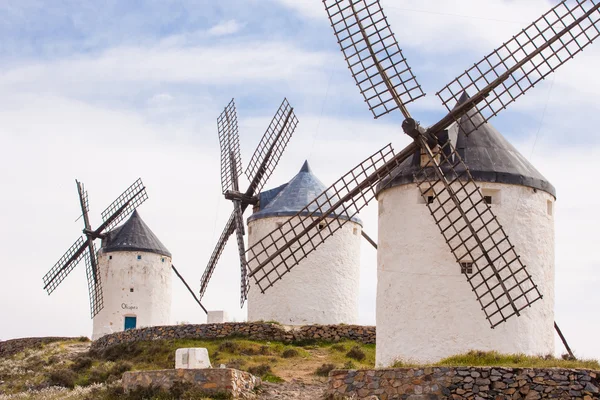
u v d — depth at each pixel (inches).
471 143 1146.0
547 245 1134.4
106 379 1314.0
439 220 1096.8
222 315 1609.3
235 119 1835.6
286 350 1414.9
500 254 1070.4
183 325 1562.5
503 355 1064.2
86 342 1916.8
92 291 1972.2
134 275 1957.4
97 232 2034.9
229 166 1808.6
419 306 1112.8
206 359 1085.1
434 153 1131.3
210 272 1866.4
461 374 973.2
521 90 1119.6
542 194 1139.3
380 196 1191.6
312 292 1616.6
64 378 1353.3
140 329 1609.3
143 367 1385.3
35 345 1936.5
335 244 1644.9
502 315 1047.6
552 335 1125.7
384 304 1154.0
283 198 1672.0
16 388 1339.8
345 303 1641.2
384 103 1161.4
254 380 1099.3
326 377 1214.3
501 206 1115.3
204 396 1016.9
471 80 1132.5
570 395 937.5
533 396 948.0
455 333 1093.1
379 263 1175.6
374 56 1172.5
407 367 1013.2
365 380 1018.1
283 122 1775.3
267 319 1617.9
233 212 1765.5
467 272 1105.4
